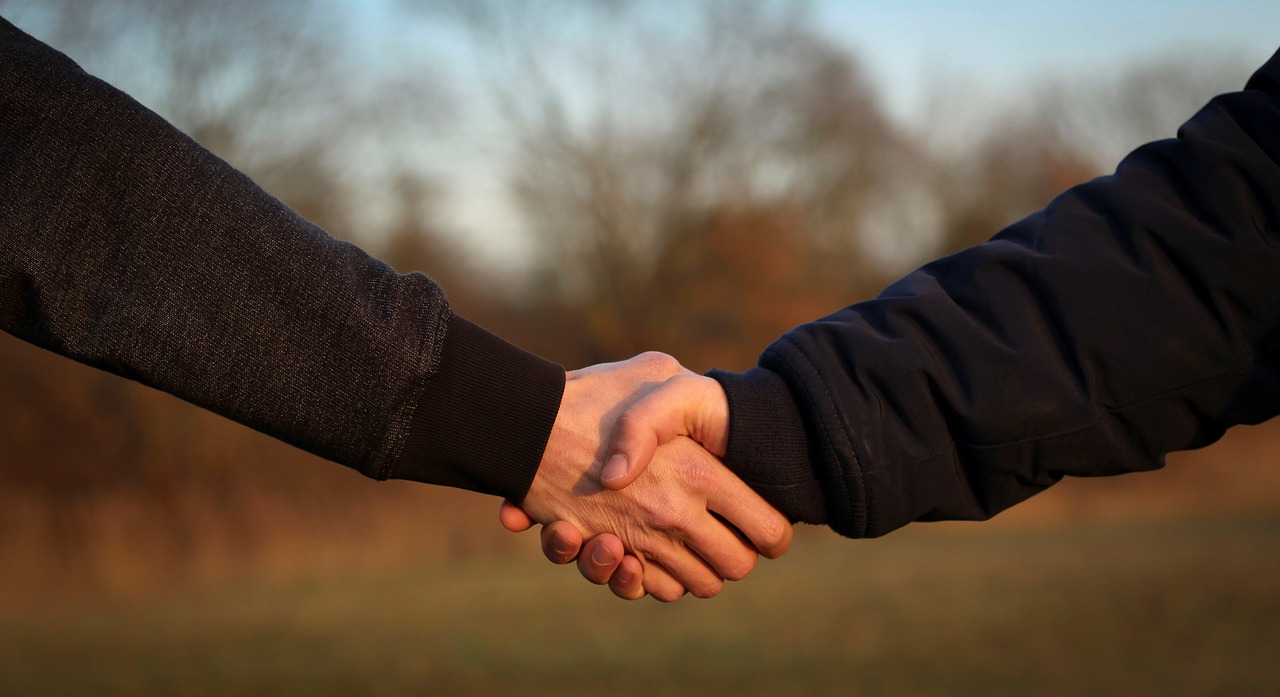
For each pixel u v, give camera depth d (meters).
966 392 1.30
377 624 11.19
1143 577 13.63
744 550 1.54
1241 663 7.94
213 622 11.43
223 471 17.20
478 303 21.41
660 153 23.55
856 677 8.05
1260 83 1.29
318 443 1.21
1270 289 1.24
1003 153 25.12
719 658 9.02
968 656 8.76
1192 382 1.27
